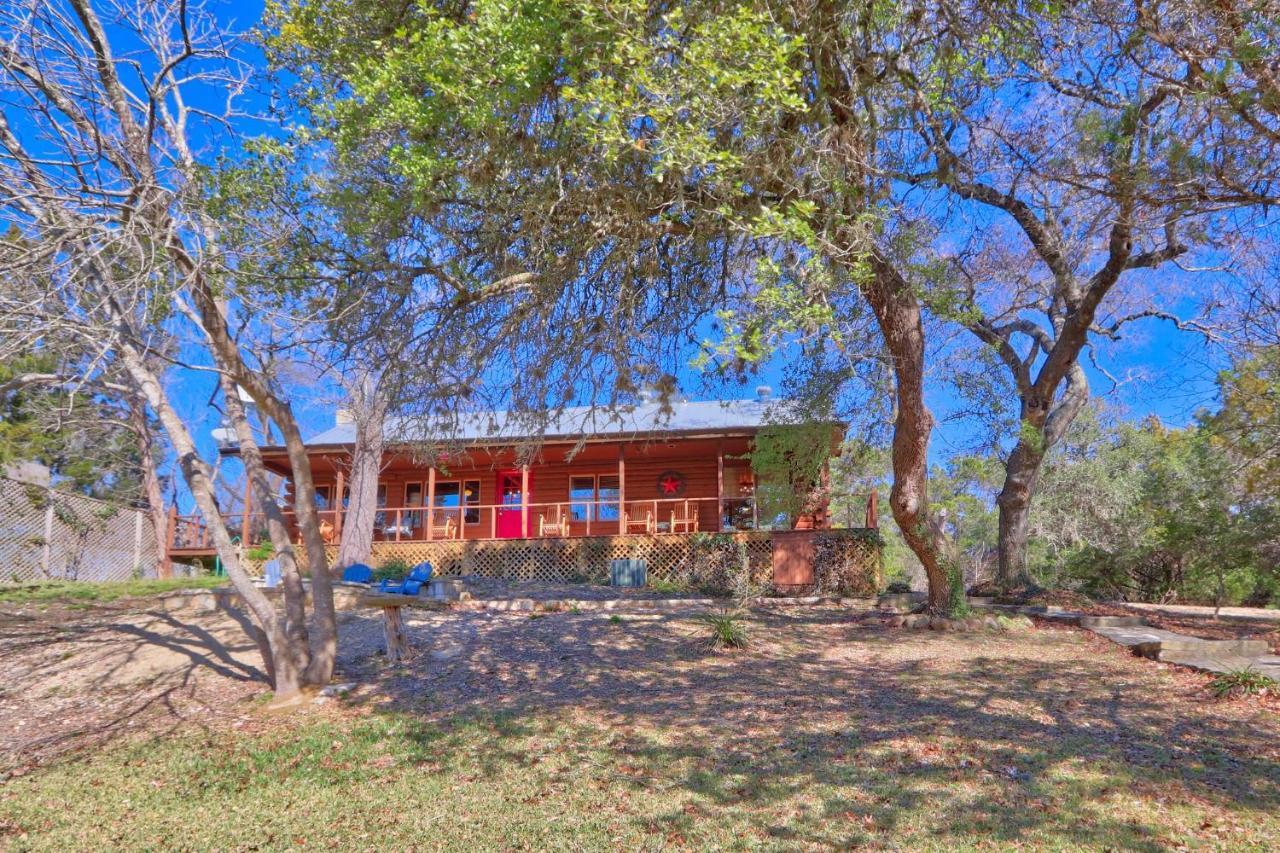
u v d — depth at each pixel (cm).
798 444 1661
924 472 1302
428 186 762
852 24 809
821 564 1841
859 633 1308
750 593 1636
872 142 869
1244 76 679
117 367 875
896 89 870
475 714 878
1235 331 1051
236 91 870
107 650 1124
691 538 1961
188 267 775
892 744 758
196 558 2264
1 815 641
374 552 2116
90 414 1819
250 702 935
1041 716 843
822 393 1541
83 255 637
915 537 1346
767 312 725
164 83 827
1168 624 1477
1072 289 1557
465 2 799
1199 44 687
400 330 930
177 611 1337
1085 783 656
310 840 584
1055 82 836
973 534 3403
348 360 941
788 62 802
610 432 2086
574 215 882
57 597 1417
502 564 2075
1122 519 2522
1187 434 2019
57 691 988
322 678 986
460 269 915
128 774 730
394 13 809
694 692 951
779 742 770
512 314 955
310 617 1255
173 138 838
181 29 810
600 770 709
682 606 1530
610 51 670
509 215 875
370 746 786
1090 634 1295
